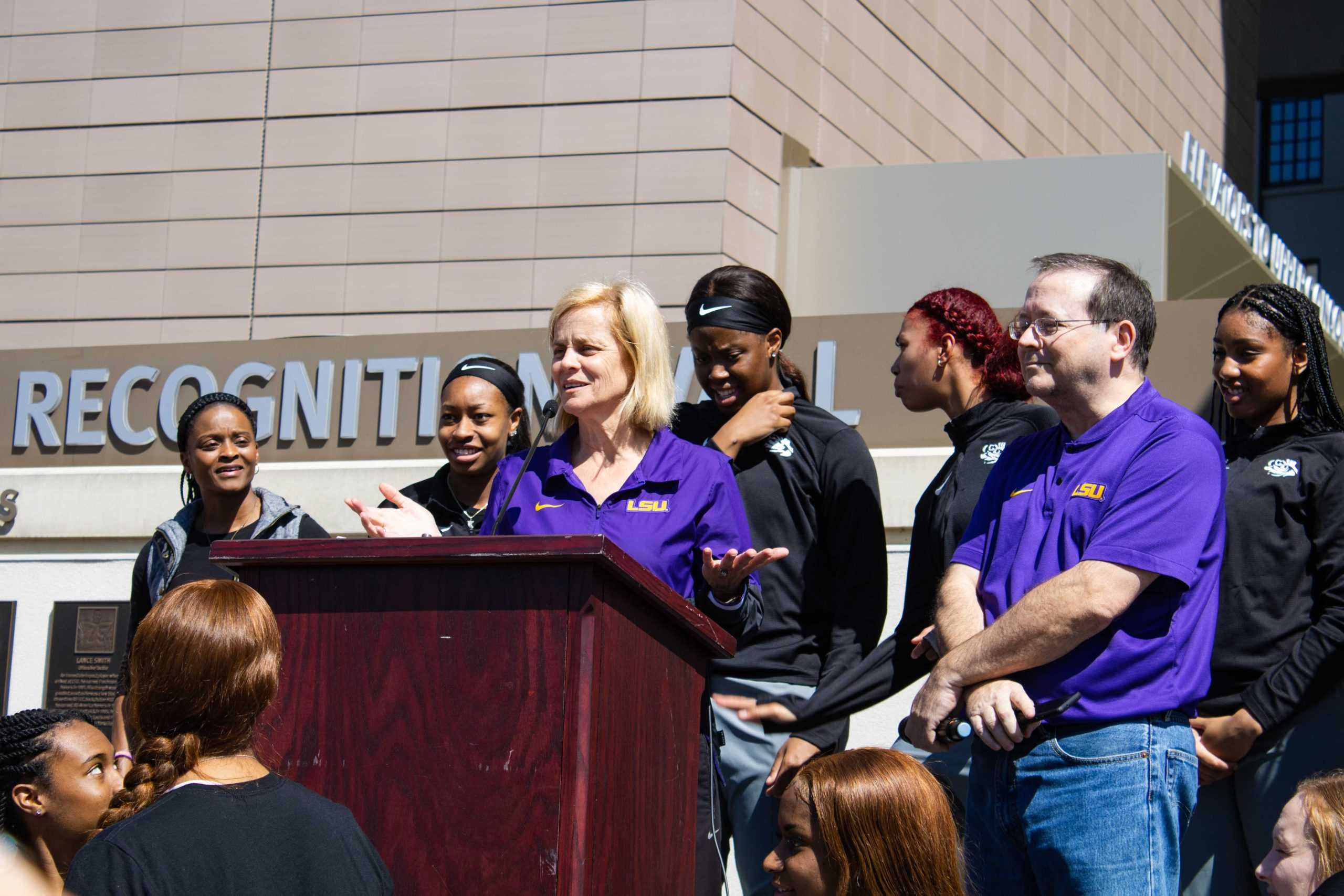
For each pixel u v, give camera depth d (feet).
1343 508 11.13
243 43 37.09
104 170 37.45
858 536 12.41
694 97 34.12
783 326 13.20
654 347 10.08
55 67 38.11
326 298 35.68
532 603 6.88
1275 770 10.96
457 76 35.63
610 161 34.42
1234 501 11.49
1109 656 8.99
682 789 8.14
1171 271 36.76
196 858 6.25
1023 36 45.57
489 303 34.68
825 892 7.23
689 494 9.91
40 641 21.95
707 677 9.98
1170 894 8.82
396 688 6.99
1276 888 9.59
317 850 6.47
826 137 37.09
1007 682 9.06
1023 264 34.83
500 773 6.81
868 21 38.78
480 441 15.37
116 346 24.52
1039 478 9.91
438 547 6.91
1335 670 10.71
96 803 10.99
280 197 36.32
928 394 13.01
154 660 6.71
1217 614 10.89
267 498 14.92
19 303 37.40
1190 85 57.36
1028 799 9.11
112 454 24.12
